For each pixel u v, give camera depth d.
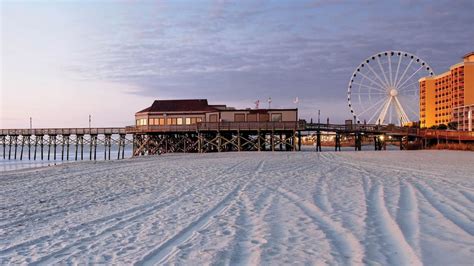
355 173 15.11
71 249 5.83
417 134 48.59
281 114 45.50
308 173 15.38
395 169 16.64
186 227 6.88
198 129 44.91
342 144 93.31
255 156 30.38
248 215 7.62
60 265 5.09
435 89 112.25
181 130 46.38
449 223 6.30
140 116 51.31
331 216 7.22
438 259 4.64
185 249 5.55
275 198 9.45
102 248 5.80
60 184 14.34
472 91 94.31
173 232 6.57
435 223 6.34
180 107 50.41
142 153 51.03
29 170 23.08
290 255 5.07
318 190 10.55
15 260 5.38
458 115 87.69
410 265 4.49
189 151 48.56
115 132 53.09
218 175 15.47
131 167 21.53
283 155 31.33
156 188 12.38
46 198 11.05
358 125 47.75
